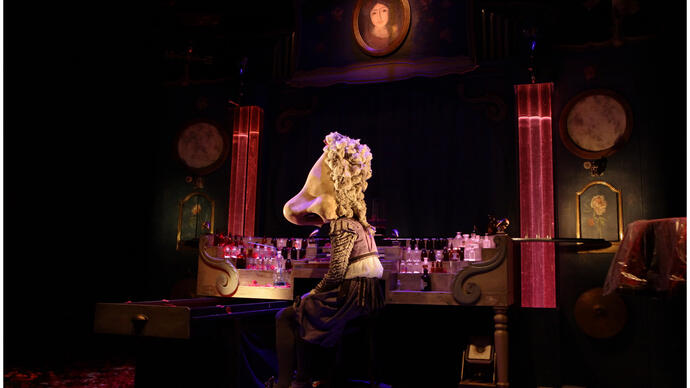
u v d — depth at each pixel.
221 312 3.33
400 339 4.73
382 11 5.24
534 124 4.73
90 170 6.08
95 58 6.13
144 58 6.13
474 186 5.14
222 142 5.88
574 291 4.67
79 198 6.04
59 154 6.01
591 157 4.78
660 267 3.04
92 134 6.12
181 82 6.07
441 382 4.60
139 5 6.06
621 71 4.77
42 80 5.92
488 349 3.99
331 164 3.43
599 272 4.63
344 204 3.33
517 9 4.91
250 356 3.77
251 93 5.69
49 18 5.93
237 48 5.77
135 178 6.05
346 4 5.37
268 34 5.64
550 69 4.91
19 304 5.70
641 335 4.41
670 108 4.57
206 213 5.81
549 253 4.51
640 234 3.19
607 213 4.68
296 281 4.18
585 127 4.82
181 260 5.83
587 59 4.87
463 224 5.12
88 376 4.79
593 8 4.88
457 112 5.29
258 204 5.54
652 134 4.61
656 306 4.34
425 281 3.94
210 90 5.98
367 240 3.36
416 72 5.10
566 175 4.84
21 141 5.80
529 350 4.56
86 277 5.96
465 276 3.67
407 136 5.40
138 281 5.91
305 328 3.19
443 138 5.30
